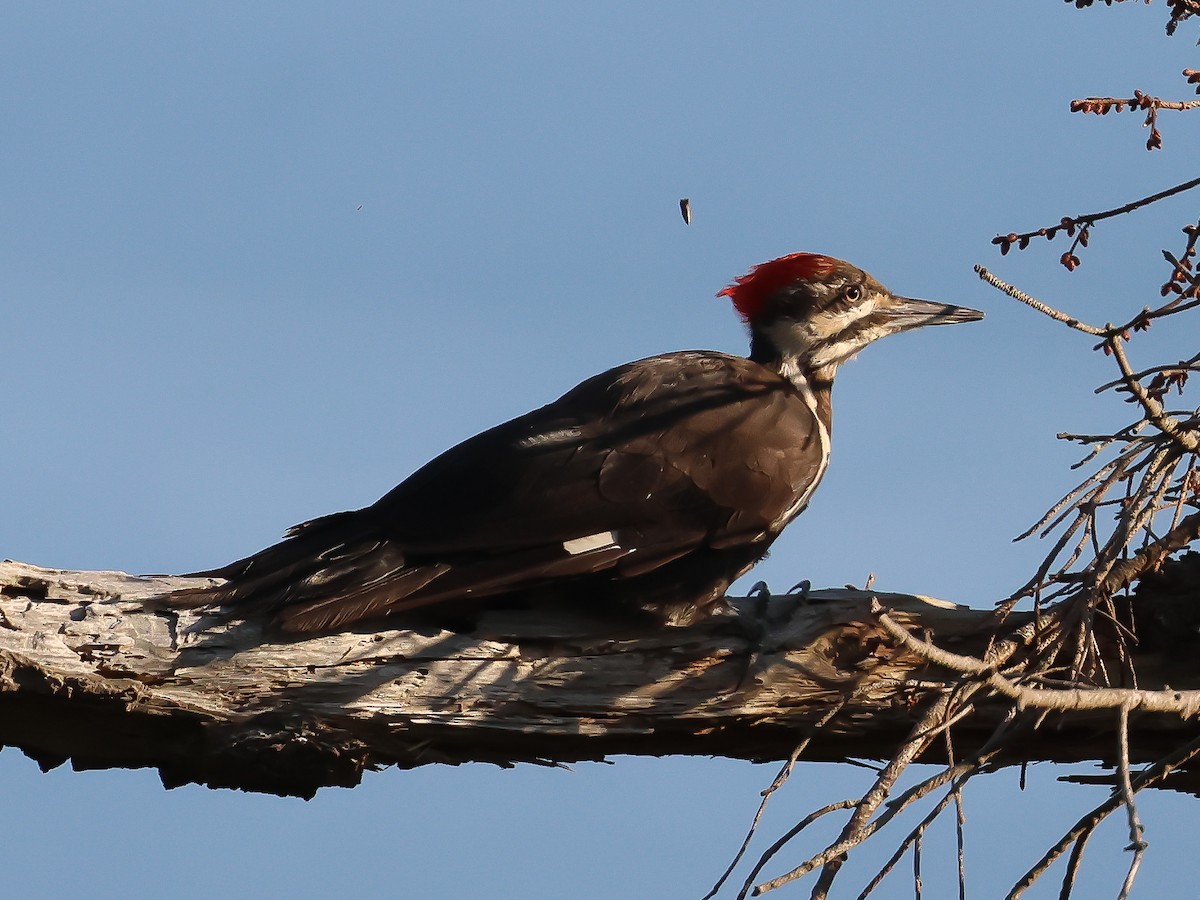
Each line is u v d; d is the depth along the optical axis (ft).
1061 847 26.12
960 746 36.22
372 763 35.06
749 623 36.50
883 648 36.04
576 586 37.58
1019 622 35.96
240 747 33.71
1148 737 35.50
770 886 23.88
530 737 35.32
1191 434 29.76
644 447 39.09
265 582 34.63
